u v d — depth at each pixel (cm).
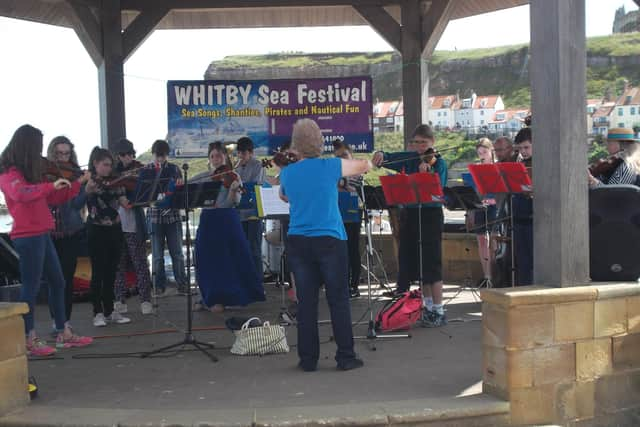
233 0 848
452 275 856
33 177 483
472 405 363
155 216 766
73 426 350
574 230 389
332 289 451
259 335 499
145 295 681
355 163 459
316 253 449
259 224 768
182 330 595
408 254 610
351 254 736
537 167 398
